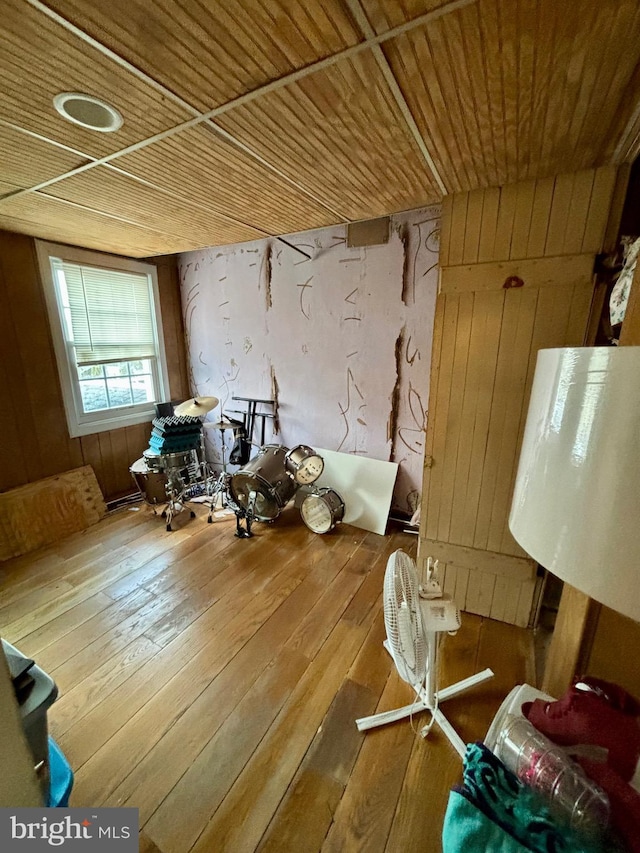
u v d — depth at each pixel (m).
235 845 1.10
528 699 1.11
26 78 0.96
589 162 1.43
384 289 2.67
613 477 0.53
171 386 3.77
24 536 2.61
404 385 2.76
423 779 1.27
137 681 1.64
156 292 3.51
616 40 0.82
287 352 3.22
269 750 1.36
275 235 2.57
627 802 0.74
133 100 1.07
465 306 1.78
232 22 0.79
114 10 0.76
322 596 2.19
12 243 2.52
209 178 1.61
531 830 0.72
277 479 2.85
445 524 2.04
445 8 0.76
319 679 1.65
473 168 1.48
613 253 1.52
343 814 1.18
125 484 3.49
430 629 1.36
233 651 1.80
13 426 2.65
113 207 2.00
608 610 1.11
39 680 0.81
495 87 1.01
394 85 1.00
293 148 1.35
